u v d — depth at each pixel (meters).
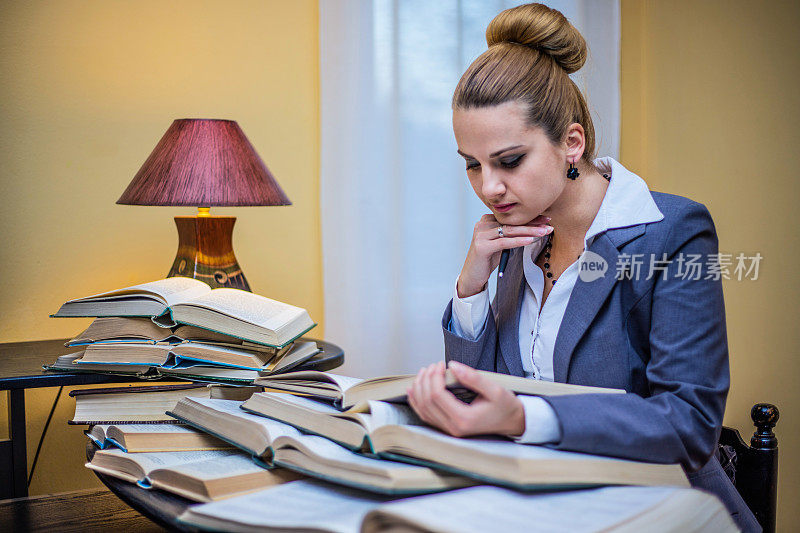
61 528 0.95
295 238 2.38
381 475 0.72
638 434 0.81
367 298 2.34
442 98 2.40
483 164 1.01
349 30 2.29
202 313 1.30
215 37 2.26
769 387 2.98
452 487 0.74
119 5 2.14
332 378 0.96
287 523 0.66
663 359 0.95
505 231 1.13
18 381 1.34
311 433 0.88
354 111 2.30
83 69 2.12
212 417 0.99
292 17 2.34
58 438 2.13
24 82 2.05
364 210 2.32
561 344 1.07
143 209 2.20
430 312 2.41
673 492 0.71
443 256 2.42
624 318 1.04
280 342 1.29
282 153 2.35
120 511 1.02
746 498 1.37
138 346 1.31
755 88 2.96
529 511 0.65
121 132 2.16
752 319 2.96
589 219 1.10
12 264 2.07
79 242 2.13
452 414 0.77
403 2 2.35
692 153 2.88
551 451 0.77
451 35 2.41
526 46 1.04
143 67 2.18
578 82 2.53
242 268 2.32
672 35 2.82
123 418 1.20
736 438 1.40
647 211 1.04
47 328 2.11
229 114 2.29
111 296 1.37
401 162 2.36
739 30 2.92
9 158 2.05
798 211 3.03
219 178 1.74
